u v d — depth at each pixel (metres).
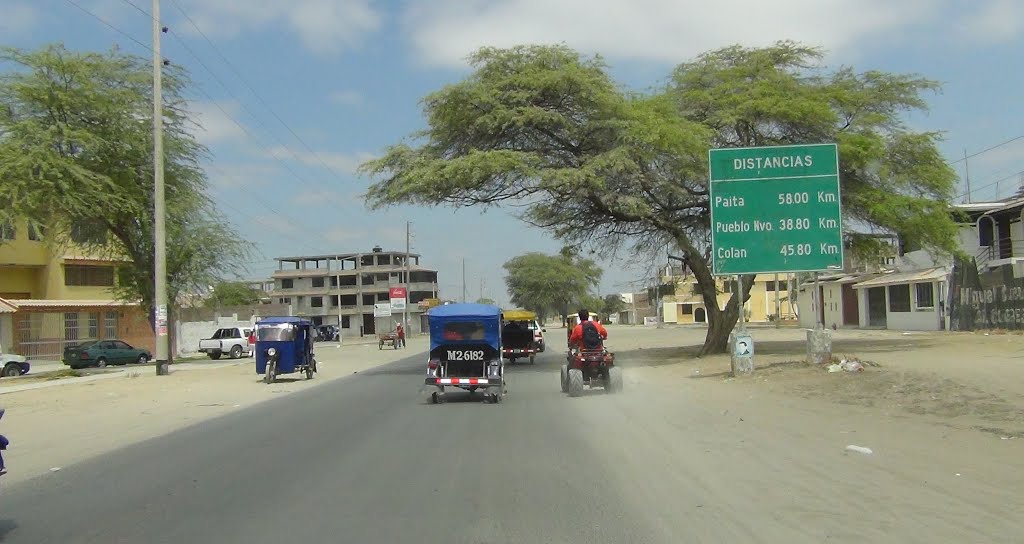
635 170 26.67
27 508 8.48
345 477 9.68
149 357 45.03
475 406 17.38
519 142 28.58
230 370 35.34
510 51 27.45
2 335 45.47
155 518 7.87
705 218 31.62
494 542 6.75
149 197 37.34
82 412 19.00
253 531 7.26
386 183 28.98
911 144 28.42
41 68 34.03
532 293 109.31
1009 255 38.81
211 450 12.26
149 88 36.81
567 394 19.56
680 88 30.25
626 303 146.25
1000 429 10.84
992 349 24.67
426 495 8.58
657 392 18.78
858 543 6.42
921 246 29.50
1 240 35.16
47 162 32.34
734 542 6.59
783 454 10.23
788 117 27.28
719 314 31.20
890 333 41.00
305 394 22.20
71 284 53.94
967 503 7.43
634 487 8.77
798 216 20.16
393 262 120.69
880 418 12.56
